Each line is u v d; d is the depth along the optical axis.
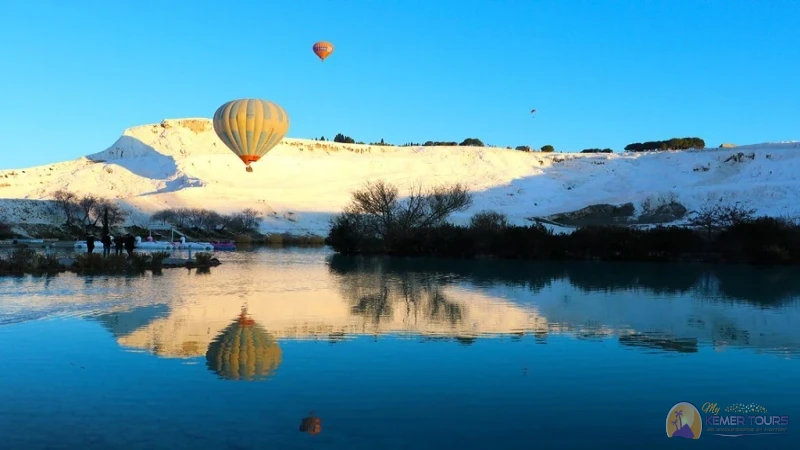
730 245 34.19
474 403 8.04
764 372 9.60
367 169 117.00
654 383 9.00
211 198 83.94
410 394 8.34
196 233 68.62
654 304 16.97
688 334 12.52
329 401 8.03
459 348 11.05
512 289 20.61
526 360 10.23
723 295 19.16
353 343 11.41
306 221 79.38
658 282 23.38
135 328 12.62
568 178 109.25
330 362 9.98
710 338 12.11
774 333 12.66
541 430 7.16
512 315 14.83
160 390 8.41
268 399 8.07
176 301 16.67
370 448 6.55
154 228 67.50
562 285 22.05
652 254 35.53
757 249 33.09
